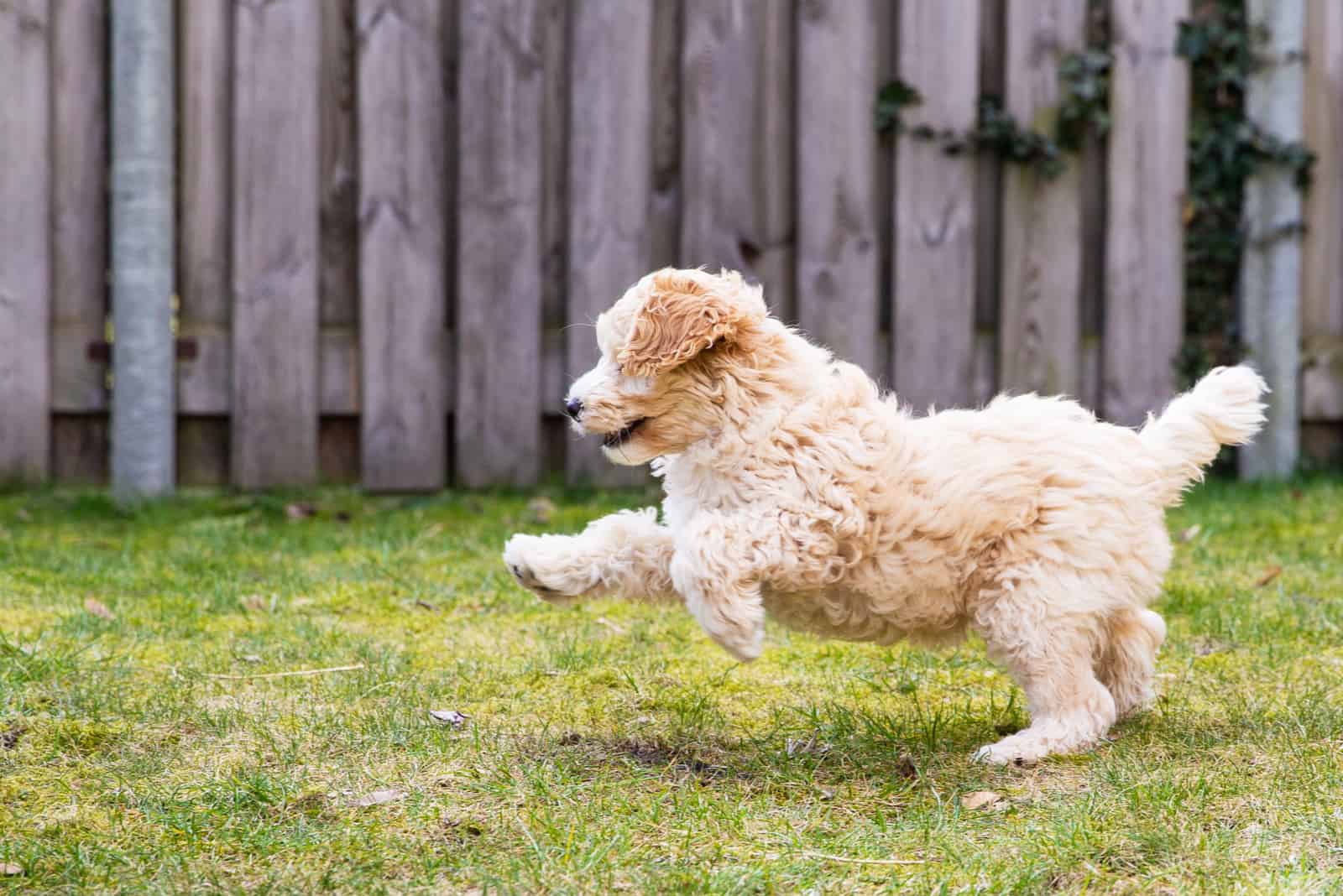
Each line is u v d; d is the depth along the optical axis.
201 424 7.59
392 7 7.40
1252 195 8.18
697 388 3.80
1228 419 4.03
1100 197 8.09
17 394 7.31
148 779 3.57
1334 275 8.30
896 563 3.80
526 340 7.71
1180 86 7.97
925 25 7.75
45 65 7.17
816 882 3.01
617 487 7.94
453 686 4.42
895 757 3.86
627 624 5.29
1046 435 3.93
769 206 7.83
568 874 3.00
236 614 5.36
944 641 4.12
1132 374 8.08
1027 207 7.94
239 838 3.19
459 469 7.73
